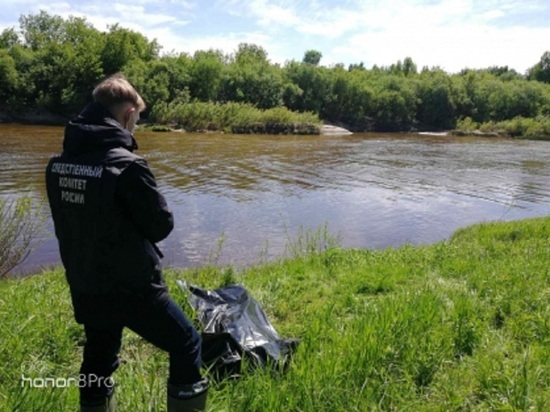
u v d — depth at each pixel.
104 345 3.12
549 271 7.46
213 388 3.77
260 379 3.82
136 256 2.77
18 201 9.54
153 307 2.88
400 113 82.25
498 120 86.31
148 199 2.71
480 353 4.66
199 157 30.28
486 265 8.36
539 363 4.37
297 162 30.11
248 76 69.69
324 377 3.93
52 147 30.77
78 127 2.80
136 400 3.54
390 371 4.25
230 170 25.48
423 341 4.70
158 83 61.12
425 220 16.95
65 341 4.81
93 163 2.71
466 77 90.94
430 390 4.08
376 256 9.92
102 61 62.50
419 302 5.54
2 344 4.40
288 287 7.44
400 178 25.73
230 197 18.77
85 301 2.87
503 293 6.36
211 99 67.06
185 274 8.40
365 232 15.03
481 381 4.14
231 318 4.69
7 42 77.50
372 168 29.05
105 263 2.76
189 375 3.06
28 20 82.75
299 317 6.04
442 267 8.67
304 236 13.91
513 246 10.45
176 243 12.72
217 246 12.55
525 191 23.28
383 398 3.84
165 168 25.08
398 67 115.94
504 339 5.02
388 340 4.60
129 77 58.81
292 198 19.27
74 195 2.75
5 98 57.75
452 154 39.75
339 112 79.56
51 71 58.56
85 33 71.19
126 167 2.67
